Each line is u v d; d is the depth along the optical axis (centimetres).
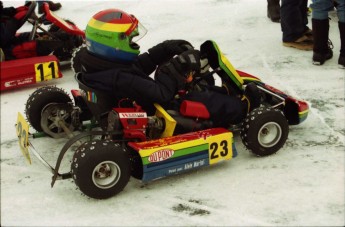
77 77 350
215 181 336
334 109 439
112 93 334
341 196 310
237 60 588
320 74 527
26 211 315
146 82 332
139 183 339
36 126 397
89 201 321
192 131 355
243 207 305
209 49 377
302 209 299
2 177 359
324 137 389
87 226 297
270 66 562
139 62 387
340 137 388
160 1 887
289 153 367
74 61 500
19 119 367
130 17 336
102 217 304
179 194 323
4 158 389
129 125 328
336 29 677
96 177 311
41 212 313
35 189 341
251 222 290
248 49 625
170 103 366
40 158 338
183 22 756
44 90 396
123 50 329
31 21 571
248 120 346
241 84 381
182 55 343
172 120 340
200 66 351
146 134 350
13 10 566
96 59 333
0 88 520
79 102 390
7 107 493
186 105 348
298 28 607
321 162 351
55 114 397
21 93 531
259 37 670
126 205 315
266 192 319
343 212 294
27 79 531
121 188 319
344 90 480
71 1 921
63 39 593
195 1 871
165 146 322
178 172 330
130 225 295
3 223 303
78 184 306
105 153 305
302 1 619
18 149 403
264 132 354
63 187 341
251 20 749
